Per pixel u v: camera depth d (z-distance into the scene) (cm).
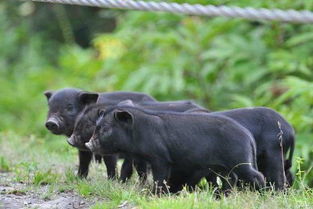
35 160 2495
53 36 5619
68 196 1978
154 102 2302
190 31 3947
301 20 1388
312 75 3678
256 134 2048
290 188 1967
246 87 3834
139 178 2131
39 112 4259
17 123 4291
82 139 2142
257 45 3866
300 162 2127
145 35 3991
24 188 2052
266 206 1755
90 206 1861
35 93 4622
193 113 1997
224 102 3822
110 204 1833
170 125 1959
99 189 1980
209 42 3966
